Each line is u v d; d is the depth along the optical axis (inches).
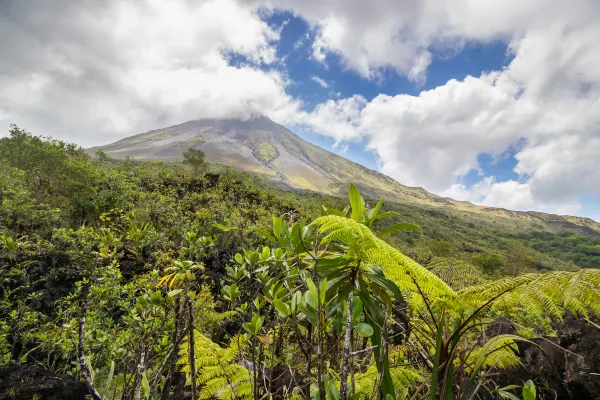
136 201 627.8
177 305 62.2
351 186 68.0
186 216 558.6
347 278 60.3
